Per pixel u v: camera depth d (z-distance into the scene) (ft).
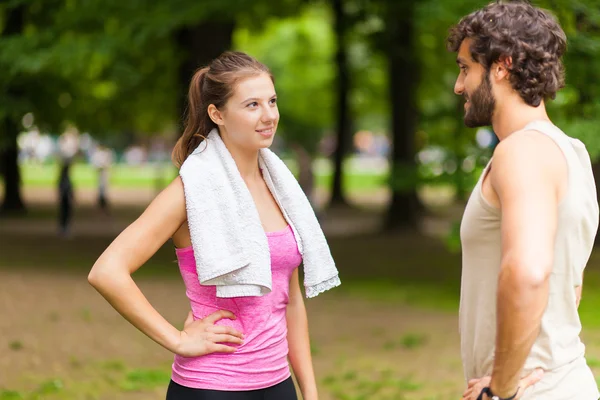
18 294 39.91
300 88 132.98
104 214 97.81
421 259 59.26
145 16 48.78
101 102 90.99
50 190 145.38
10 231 76.18
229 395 9.82
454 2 36.24
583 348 8.99
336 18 73.56
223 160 10.07
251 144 10.15
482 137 49.03
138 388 24.25
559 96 34.60
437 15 36.99
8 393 22.88
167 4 48.01
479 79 8.93
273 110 10.24
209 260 9.66
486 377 8.71
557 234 8.35
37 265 52.31
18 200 98.48
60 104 79.87
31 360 27.12
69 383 24.50
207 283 9.77
